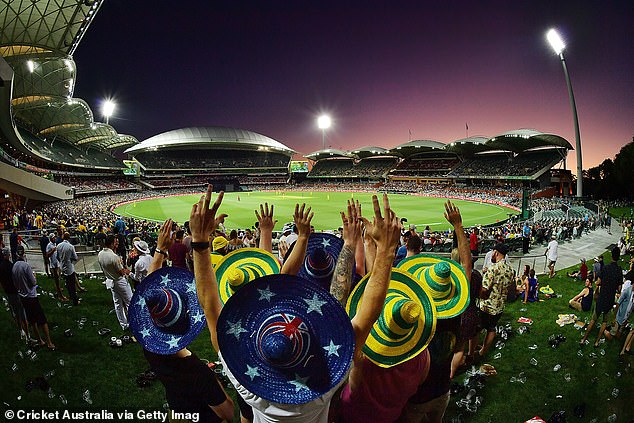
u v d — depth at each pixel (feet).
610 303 23.68
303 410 6.26
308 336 6.06
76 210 126.72
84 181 288.51
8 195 135.95
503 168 278.26
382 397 9.20
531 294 34.04
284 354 5.65
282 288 6.29
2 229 87.30
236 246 35.96
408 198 228.22
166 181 401.90
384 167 402.52
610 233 86.28
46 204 152.15
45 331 23.26
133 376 20.16
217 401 10.44
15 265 22.25
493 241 61.72
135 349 23.45
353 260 8.71
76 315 29.60
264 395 5.77
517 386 19.22
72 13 132.46
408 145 353.92
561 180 253.85
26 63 149.38
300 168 466.29
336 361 6.04
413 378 9.62
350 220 9.16
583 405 17.33
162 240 13.20
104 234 61.05
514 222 104.68
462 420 16.46
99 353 22.77
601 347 23.81
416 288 9.34
